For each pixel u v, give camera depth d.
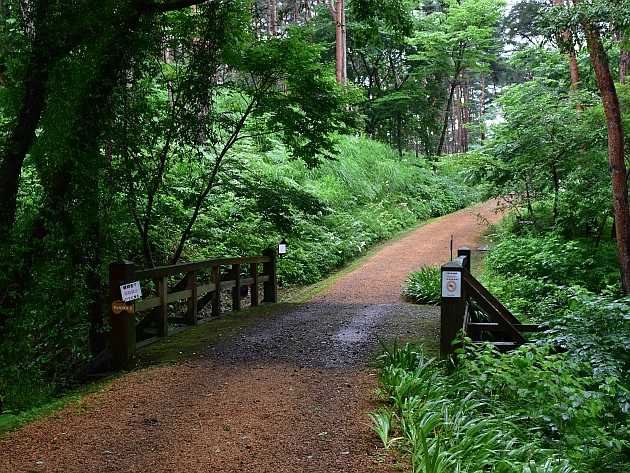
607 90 12.18
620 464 4.75
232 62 9.93
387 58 36.47
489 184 20.20
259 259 11.84
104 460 4.26
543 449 4.41
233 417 5.11
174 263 9.90
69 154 6.94
